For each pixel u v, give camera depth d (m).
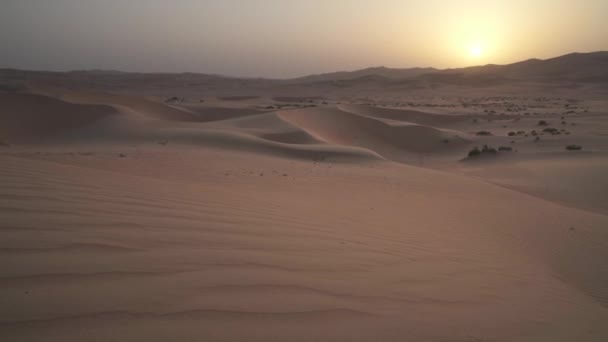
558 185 22.28
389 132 50.44
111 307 2.44
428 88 171.12
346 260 4.34
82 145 31.22
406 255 5.27
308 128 49.22
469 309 3.67
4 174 5.58
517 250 7.95
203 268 3.26
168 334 2.27
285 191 11.47
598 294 6.45
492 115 66.25
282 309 2.83
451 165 34.72
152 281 2.86
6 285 2.48
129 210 4.63
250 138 31.30
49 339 2.06
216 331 2.40
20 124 41.50
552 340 3.42
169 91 159.38
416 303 3.52
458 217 10.25
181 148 26.56
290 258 3.99
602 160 28.45
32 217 3.71
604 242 9.44
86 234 3.52
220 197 6.98
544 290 5.25
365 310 3.11
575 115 62.56
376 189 13.73
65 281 2.65
